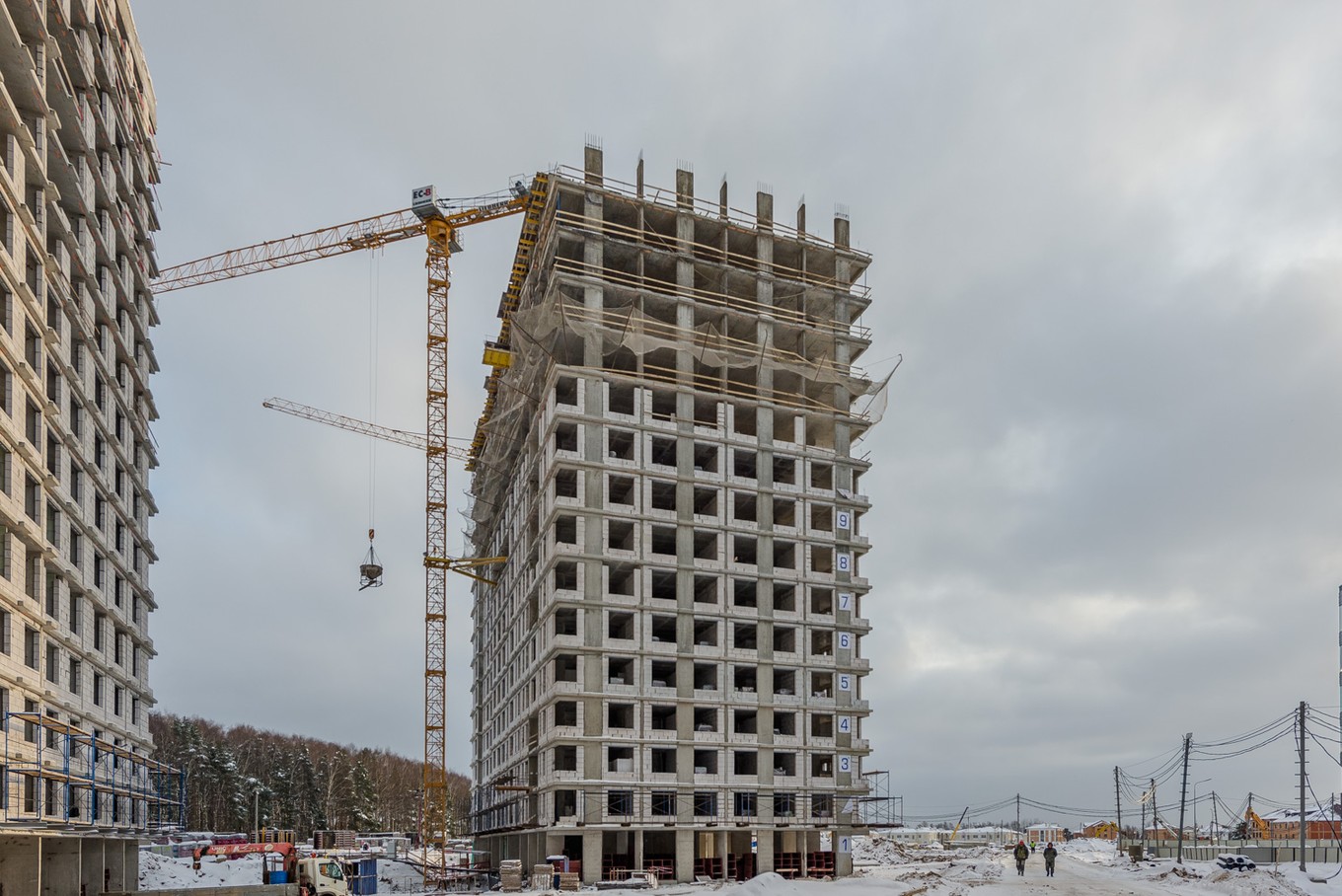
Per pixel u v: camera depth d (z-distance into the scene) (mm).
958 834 163750
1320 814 144750
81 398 51969
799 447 86125
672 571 78000
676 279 87188
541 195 92125
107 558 56688
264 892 47750
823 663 81812
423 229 127125
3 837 35312
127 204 65250
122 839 47969
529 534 87938
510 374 95688
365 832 173875
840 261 94562
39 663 44125
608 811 71688
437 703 116125
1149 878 63438
